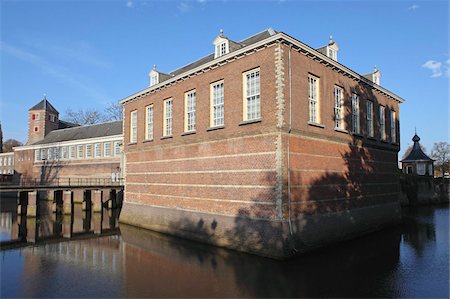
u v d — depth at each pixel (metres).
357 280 12.09
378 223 22.41
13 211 38.16
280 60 15.34
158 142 23.22
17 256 16.81
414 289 11.18
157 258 15.75
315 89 17.80
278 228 14.68
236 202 16.80
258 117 16.33
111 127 49.69
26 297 11.00
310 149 16.78
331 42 20.14
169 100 22.80
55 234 23.81
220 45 19.34
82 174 48.62
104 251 17.62
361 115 21.48
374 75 24.16
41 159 56.03
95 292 11.36
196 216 19.25
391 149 25.27
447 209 37.69
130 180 26.66
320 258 14.89
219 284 11.90
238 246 16.27
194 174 19.70
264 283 11.89
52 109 63.25
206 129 18.97
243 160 16.66
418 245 17.59
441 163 73.81
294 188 15.52
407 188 42.75
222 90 18.50
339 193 18.66
